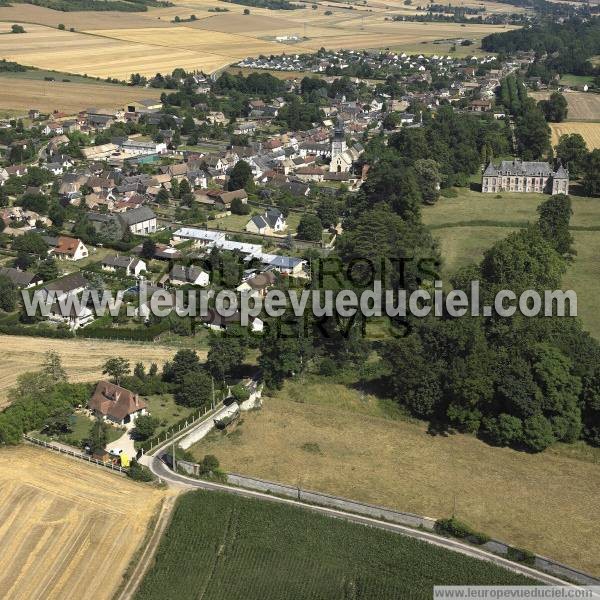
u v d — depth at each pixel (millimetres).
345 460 169000
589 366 181625
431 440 176625
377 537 143375
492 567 135750
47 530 147875
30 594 134250
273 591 134500
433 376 183750
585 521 149375
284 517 148875
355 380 199000
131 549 144250
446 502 154625
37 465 167125
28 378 192500
